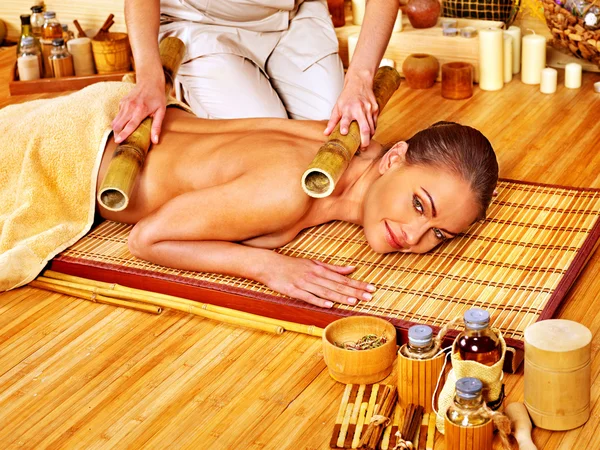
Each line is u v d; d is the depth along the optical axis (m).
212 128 2.54
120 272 2.40
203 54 3.10
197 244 2.34
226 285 2.30
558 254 2.38
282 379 2.03
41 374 2.09
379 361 1.97
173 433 1.87
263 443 1.83
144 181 2.48
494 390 1.77
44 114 2.59
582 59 3.92
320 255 2.45
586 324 2.16
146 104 2.51
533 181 2.91
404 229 2.23
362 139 2.37
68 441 1.86
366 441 1.77
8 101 3.99
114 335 2.23
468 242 2.48
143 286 2.39
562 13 3.59
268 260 2.27
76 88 4.07
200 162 2.42
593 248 2.48
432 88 3.88
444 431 1.75
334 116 2.41
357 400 1.92
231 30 3.16
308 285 2.22
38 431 1.89
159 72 2.61
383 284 2.29
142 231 2.36
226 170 2.36
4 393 2.02
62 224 2.55
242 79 3.08
